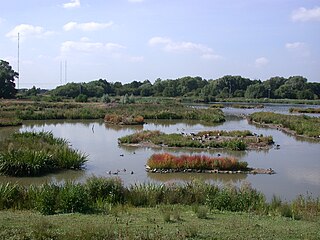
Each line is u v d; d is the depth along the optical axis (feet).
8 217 41.39
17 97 362.74
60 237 33.04
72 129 176.76
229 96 529.04
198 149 123.13
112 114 223.30
